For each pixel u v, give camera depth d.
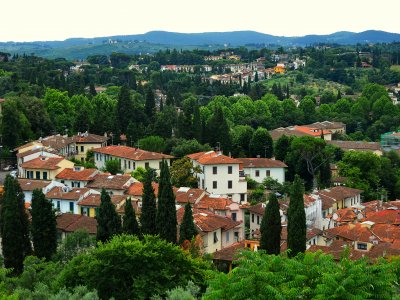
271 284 36.41
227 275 38.06
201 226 94.75
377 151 196.38
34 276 62.88
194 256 72.19
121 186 118.25
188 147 157.25
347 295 34.53
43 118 182.88
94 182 122.50
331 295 34.72
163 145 165.12
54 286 56.09
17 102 176.50
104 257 56.09
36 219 81.75
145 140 165.38
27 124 171.88
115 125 183.25
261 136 174.38
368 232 100.88
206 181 131.62
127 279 55.91
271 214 84.19
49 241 81.94
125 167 147.75
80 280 56.50
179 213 101.25
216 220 100.06
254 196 137.00
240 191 133.75
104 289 55.34
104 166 150.00
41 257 81.19
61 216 99.75
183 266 58.03
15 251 80.75
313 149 158.12
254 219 114.94
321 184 156.88
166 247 58.19
